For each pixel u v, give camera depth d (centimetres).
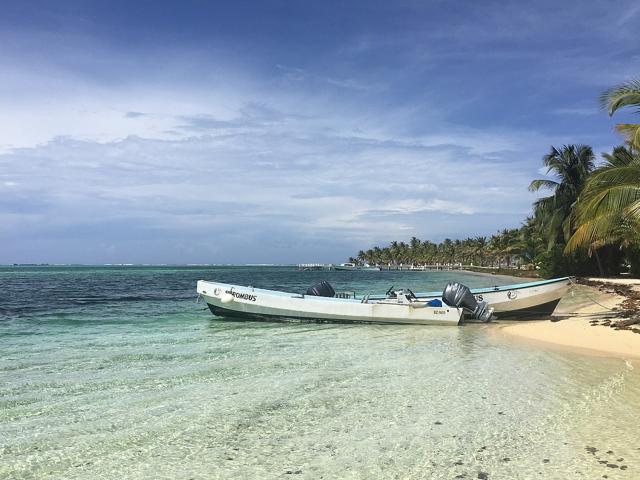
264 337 1546
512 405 780
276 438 645
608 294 3058
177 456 590
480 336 1559
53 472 549
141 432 669
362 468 552
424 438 640
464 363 1120
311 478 529
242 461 575
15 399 827
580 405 775
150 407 781
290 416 734
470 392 862
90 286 4853
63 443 632
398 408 770
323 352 1275
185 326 1812
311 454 593
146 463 571
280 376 995
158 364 1116
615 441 618
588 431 655
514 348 1323
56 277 7738
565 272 4800
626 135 1659
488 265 13825
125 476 538
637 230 2027
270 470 550
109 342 1438
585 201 1733
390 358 1190
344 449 607
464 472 537
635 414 725
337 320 1858
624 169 1652
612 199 1608
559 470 536
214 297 1983
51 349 1313
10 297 3266
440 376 990
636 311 1977
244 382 944
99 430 677
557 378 960
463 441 628
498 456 578
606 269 4862
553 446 605
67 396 845
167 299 3120
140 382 944
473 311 1922
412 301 1914
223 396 843
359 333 1642
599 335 1475
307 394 855
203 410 764
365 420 714
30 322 1912
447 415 733
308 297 1908
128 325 1833
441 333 1639
